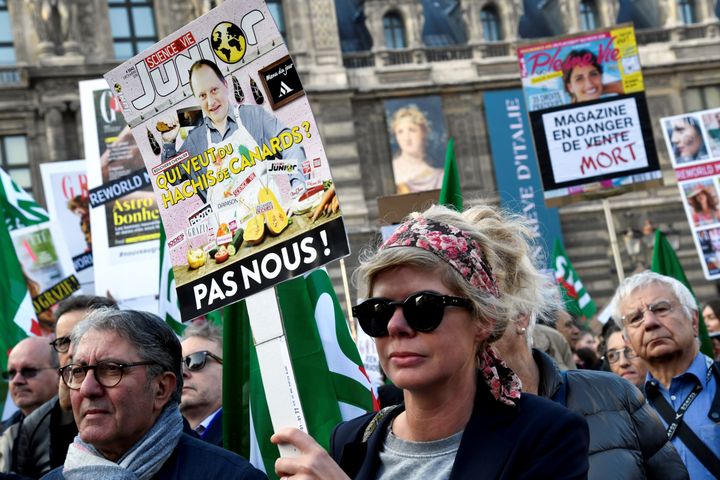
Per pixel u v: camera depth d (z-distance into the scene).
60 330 5.95
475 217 3.28
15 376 6.65
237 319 5.35
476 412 2.83
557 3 34.44
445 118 32.59
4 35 30.39
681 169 14.36
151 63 3.59
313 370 5.30
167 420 3.76
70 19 30.45
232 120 3.46
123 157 9.98
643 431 3.91
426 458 2.83
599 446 3.81
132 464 3.63
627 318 5.17
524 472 2.71
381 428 3.00
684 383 5.10
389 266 2.82
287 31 32.22
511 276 3.11
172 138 3.58
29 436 6.11
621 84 12.24
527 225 3.38
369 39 33.34
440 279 2.80
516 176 31.88
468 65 32.97
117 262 9.74
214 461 3.67
